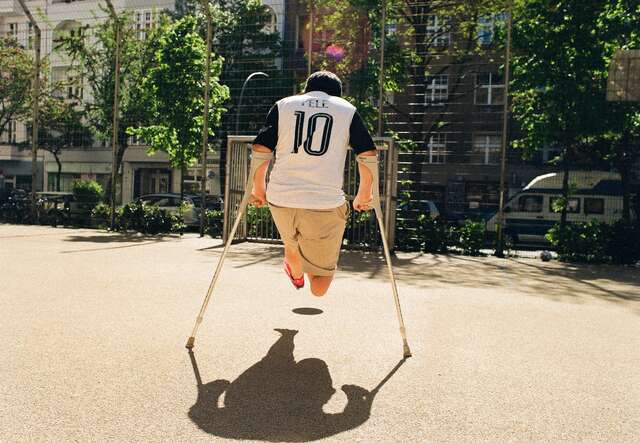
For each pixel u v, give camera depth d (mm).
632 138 13383
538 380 3047
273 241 12070
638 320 4961
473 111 26625
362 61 15625
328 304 5109
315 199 3383
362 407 2539
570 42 12188
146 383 2766
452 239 12023
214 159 32875
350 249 11570
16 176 36688
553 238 11391
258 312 4605
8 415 2314
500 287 6891
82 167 33156
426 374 3072
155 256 8820
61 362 3070
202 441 2121
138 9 32844
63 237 12328
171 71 15602
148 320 4176
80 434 2150
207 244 11516
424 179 27469
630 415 2555
